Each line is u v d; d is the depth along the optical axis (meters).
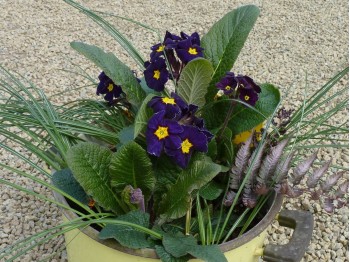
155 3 1.34
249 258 0.48
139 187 0.48
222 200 0.50
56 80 1.05
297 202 0.80
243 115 0.53
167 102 0.46
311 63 1.13
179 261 0.43
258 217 0.51
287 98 1.01
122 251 0.43
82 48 0.50
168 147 0.45
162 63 0.50
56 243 0.73
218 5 1.34
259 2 1.35
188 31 1.23
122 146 0.45
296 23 1.27
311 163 0.48
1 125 0.53
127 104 0.56
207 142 0.47
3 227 0.76
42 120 0.53
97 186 0.46
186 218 0.47
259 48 1.17
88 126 0.52
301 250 0.47
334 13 1.31
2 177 0.84
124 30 1.22
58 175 0.49
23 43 1.17
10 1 1.34
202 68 0.48
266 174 0.47
